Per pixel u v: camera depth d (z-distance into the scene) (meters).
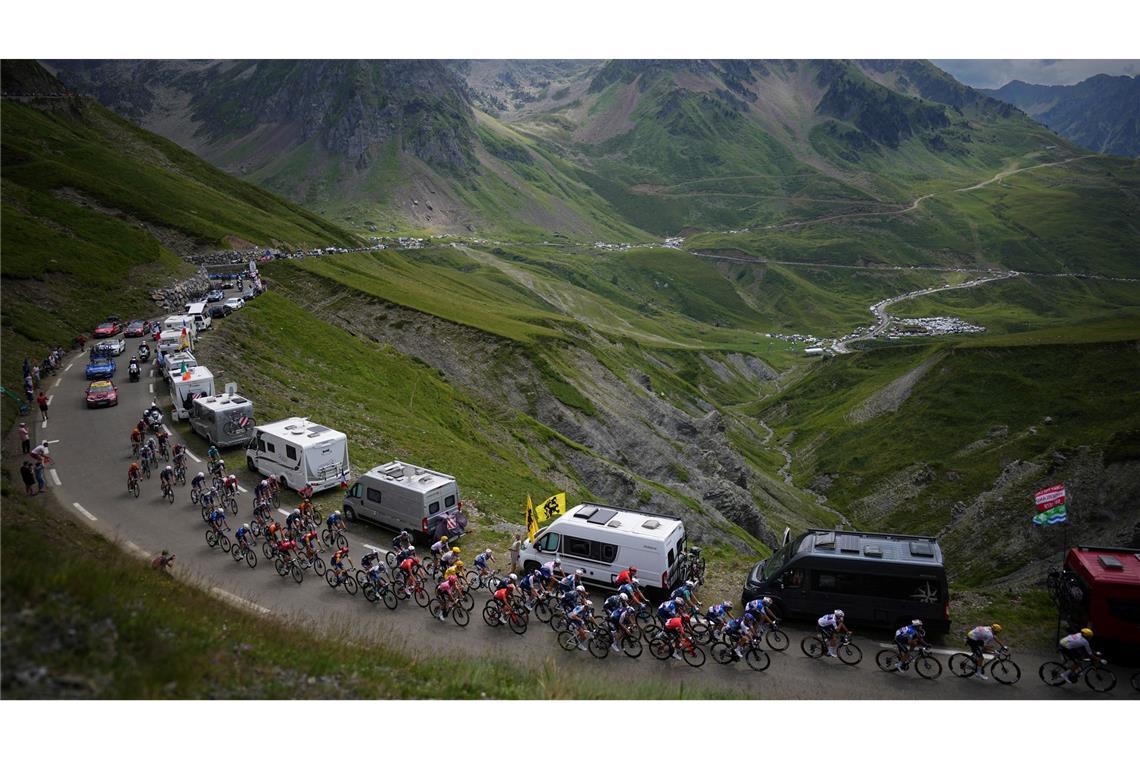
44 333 80.56
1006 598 34.31
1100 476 110.81
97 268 102.50
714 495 110.62
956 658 28.48
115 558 29.55
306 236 198.75
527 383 124.19
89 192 139.00
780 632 30.64
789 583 32.16
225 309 95.69
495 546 42.03
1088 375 142.25
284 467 48.56
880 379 196.12
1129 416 125.12
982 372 155.00
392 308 134.38
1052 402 138.75
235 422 55.25
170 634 21.98
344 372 94.94
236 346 83.81
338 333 110.38
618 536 34.72
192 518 43.50
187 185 191.25
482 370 124.69
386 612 33.59
